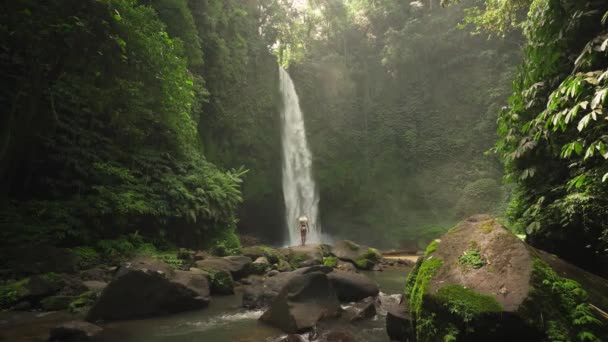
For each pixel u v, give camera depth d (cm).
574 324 268
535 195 562
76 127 998
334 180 2678
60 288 636
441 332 290
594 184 443
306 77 2853
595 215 431
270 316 505
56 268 720
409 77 2936
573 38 499
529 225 513
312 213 2656
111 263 836
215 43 1869
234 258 905
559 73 527
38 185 926
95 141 1035
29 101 750
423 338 304
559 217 481
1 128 842
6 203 834
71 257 766
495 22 1199
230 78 2062
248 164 2252
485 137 2570
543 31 534
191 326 496
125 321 523
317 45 3073
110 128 1114
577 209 447
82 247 858
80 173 973
